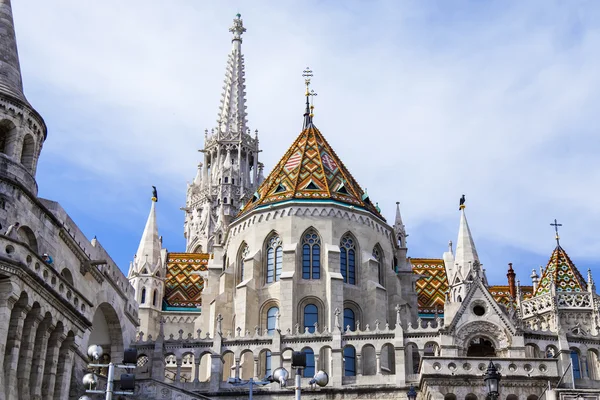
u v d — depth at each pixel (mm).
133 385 41500
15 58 61781
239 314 78062
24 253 47344
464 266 86562
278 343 69875
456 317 68312
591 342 69375
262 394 67688
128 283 72625
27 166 59375
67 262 59844
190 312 90500
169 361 85188
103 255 67250
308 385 67562
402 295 86062
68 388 51688
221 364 69625
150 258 91062
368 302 79000
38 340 48875
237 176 139750
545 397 62688
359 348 69500
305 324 77750
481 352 69938
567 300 82250
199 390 68625
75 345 53094
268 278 80375
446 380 63281
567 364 67562
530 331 68875
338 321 72500
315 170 85250
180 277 94625
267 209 81938
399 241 92250
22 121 58688
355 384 67500
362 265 80625
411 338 68938
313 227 80812
